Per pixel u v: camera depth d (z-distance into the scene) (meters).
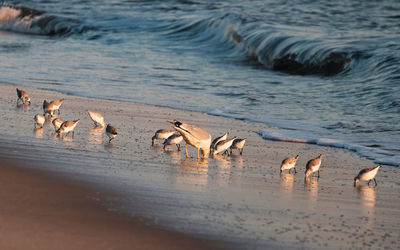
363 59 28.36
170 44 38.88
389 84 24.17
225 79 27.16
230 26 39.66
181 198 9.17
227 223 8.07
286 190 10.48
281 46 33.53
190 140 12.64
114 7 53.16
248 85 25.59
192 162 12.40
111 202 8.55
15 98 19.33
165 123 16.67
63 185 9.20
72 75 25.64
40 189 8.80
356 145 14.98
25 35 45.91
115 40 40.09
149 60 31.89
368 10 47.53
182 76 27.16
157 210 8.38
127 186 9.59
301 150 14.49
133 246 6.88
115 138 14.23
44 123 15.65
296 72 30.80
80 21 46.94
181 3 53.44
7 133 13.65
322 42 32.22
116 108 18.75
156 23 45.34
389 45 30.55
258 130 16.70
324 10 47.12
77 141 13.48
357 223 8.68
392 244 7.78
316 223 8.52
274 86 25.64
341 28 38.03
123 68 28.52
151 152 13.00
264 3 51.38
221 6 50.44
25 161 10.69
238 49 36.91
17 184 8.95
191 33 42.06
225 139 13.84
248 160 13.08
